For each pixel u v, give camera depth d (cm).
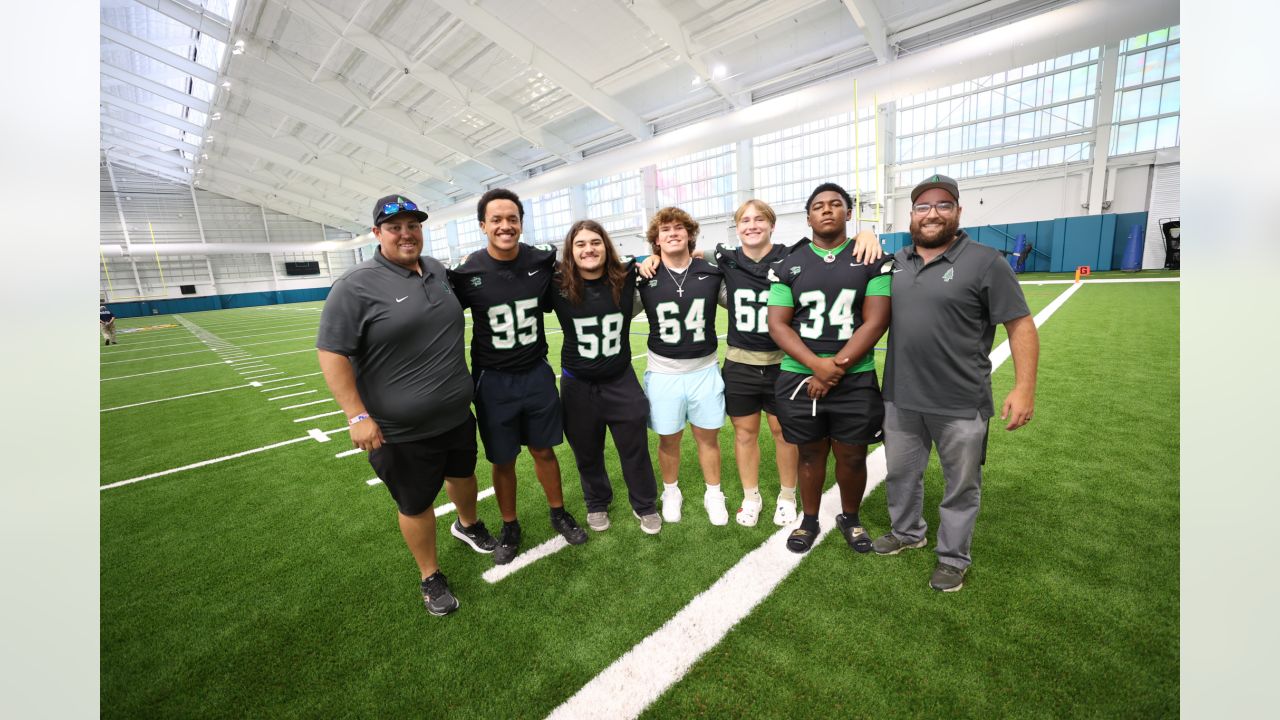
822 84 1027
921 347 184
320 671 178
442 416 191
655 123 1747
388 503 302
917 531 215
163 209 2847
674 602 198
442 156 2111
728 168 1930
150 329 1739
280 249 2925
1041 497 254
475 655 180
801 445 216
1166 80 1312
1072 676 155
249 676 178
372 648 187
